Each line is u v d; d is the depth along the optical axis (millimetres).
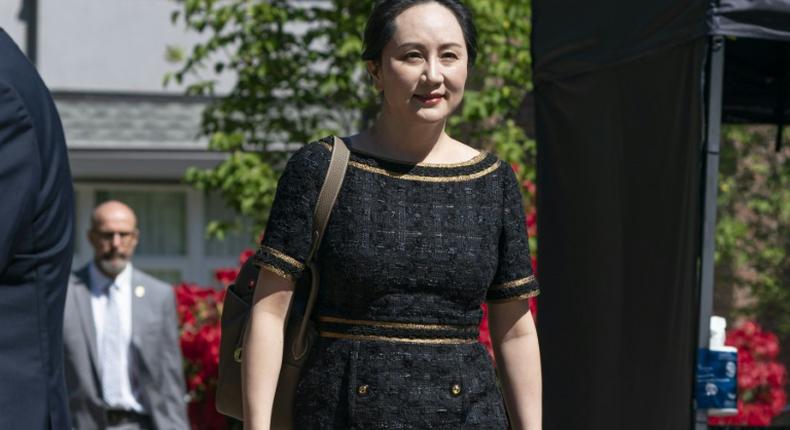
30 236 5254
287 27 21281
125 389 12148
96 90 23750
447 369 5656
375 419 5559
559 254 9742
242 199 17781
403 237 5660
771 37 7676
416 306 5660
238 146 18797
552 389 9695
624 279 8805
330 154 5750
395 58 5730
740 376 13961
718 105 7750
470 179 5852
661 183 8328
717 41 7723
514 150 17859
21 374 5191
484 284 5789
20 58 5449
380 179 5734
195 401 14656
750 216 18734
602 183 9148
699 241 7766
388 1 5801
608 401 8969
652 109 8430
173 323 12469
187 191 24547
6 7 23672
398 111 5781
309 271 5832
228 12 18156
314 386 5688
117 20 23812
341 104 19266
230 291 6238
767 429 13281
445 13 5781
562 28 9719
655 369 8336
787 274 18719
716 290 18766
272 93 19078
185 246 24672
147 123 23859
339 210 5680
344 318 5695
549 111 9984
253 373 5734
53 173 5430
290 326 5828
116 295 12312
